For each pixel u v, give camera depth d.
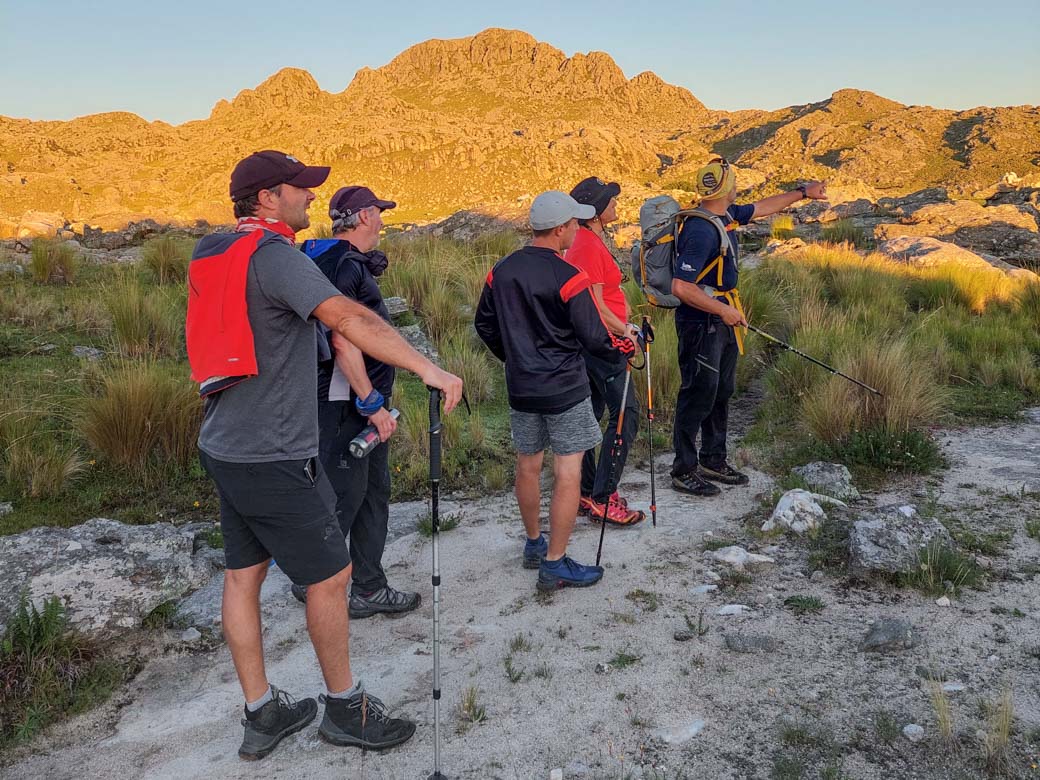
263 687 2.88
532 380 3.83
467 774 2.76
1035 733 2.77
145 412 5.60
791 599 3.81
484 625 3.78
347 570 2.79
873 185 149.88
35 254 11.03
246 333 2.47
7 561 3.92
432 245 12.82
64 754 3.01
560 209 3.75
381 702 3.04
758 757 2.75
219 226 26.05
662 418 6.90
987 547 4.24
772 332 9.25
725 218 5.15
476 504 5.34
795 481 5.26
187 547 4.37
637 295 9.61
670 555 4.40
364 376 3.15
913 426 6.04
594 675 3.29
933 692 2.92
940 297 10.83
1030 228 17.27
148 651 3.68
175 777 2.83
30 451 5.33
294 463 2.56
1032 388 7.50
